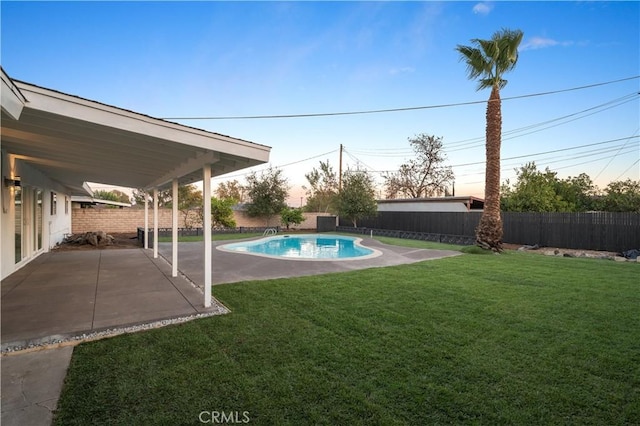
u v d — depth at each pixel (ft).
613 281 24.32
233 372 10.24
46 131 14.80
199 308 16.74
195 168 18.76
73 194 61.77
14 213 25.71
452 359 11.36
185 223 72.18
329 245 59.67
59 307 16.69
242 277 25.09
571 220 46.83
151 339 12.82
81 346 12.13
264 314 16.05
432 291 20.92
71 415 8.06
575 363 11.15
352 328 14.19
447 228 61.77
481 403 8.79
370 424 7.88
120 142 15.62
